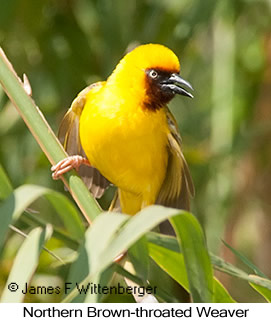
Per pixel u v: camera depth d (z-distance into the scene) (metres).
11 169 11.59
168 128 8.75
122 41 11.41
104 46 11.60
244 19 12.48
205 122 12.27
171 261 5.94
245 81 12.22
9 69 6.35
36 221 5.85
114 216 4.69
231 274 5.71
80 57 11.88
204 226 11.62
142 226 4.54
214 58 11.95
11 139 11.73
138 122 8.48
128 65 8.66
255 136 11.62
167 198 9.21
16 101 6.36
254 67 12.30
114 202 9.52
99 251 4.58
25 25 11.54
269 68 12.22
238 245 13.40
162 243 5.70
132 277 6.09
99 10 11.57
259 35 12.44
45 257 8.66
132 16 11.48
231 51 11.88
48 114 12.00
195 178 11.75
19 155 11.69
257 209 12.57
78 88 11.92
